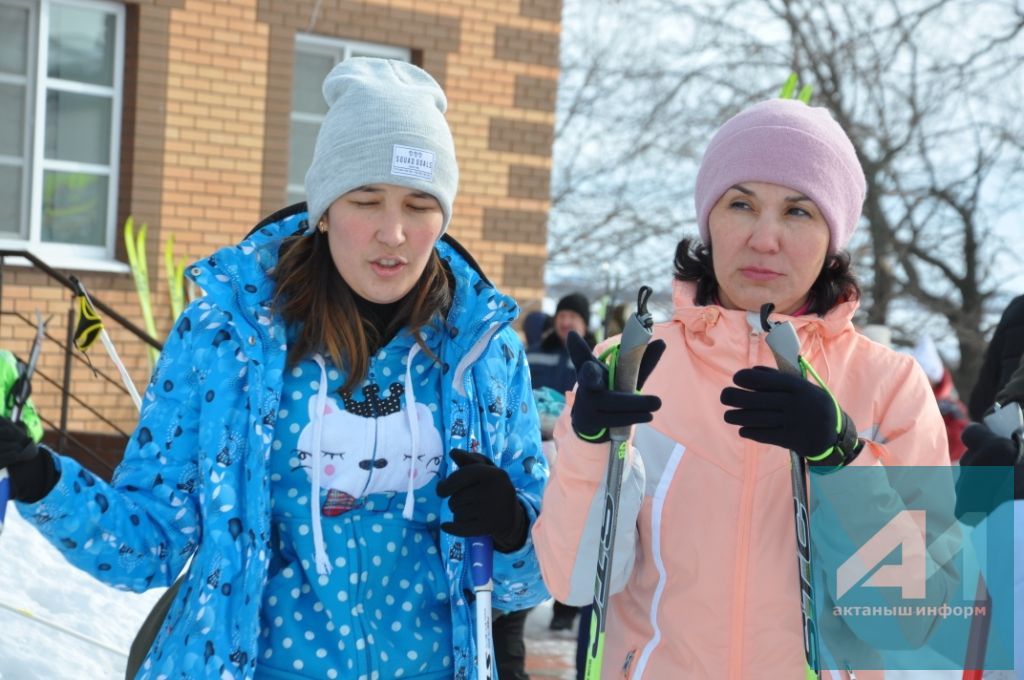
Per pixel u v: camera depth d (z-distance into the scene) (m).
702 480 2.22
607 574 2.10
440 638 2.31
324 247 2.33
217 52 8.84
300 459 2.25
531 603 2.47
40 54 8.49
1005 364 4.04
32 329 8.28
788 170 2.27
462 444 2.33
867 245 18.98
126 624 5.08
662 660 2.21
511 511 2.24
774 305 2.31
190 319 2.23
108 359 8.51
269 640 2.22
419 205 2.26
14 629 4.65
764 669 2.15
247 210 9.01
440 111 2.35
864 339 2.35
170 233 8.75
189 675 2.10
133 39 8.64
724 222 2.32
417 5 9.61
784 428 1.95
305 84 9.52
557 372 7.65
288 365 2.28
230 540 2.15
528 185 10.16
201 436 2.20
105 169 8.70
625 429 2.08
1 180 8.50
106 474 8.04
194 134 8.80
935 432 2.24
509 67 10.01
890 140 18.30
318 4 9.18
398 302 2.36
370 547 2.27
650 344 2.04
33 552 5.46
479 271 2.43
